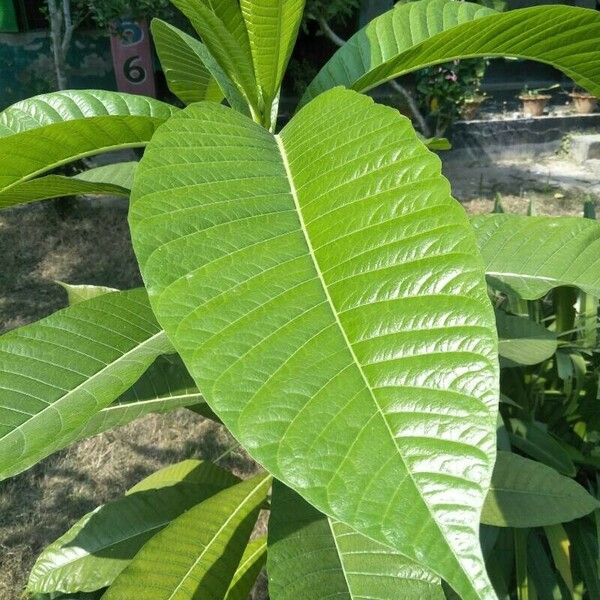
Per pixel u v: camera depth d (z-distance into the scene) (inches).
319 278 13.8
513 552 44.8
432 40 26.9
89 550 36.2
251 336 12.9
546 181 157.9
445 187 14.3
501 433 42.9
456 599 33.3
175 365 32.4
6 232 122.5
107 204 133.6
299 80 173.0
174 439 77.4
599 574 42.4
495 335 12.0
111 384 21.4
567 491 35.6
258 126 19.7
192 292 13.7
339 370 12.2
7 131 27.8
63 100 28.2
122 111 28.1
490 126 174.2
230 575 28.6
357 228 14.4
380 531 10.3
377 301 13.0
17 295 104.3
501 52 28.5
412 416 11.4
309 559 25.3
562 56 28.5
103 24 128.1
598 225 32.9
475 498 10.4
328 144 16.9
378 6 168.9
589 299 52.6
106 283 108.3
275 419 11.7
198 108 19.2
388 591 24.0
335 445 11.3
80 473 73.0
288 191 16.3
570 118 178.2
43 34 169.2
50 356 23.2
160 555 28.6
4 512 68.6
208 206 15.5
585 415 52.6
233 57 26.8
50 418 21.4
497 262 33.5
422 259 13.4
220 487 38.5
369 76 28.5
